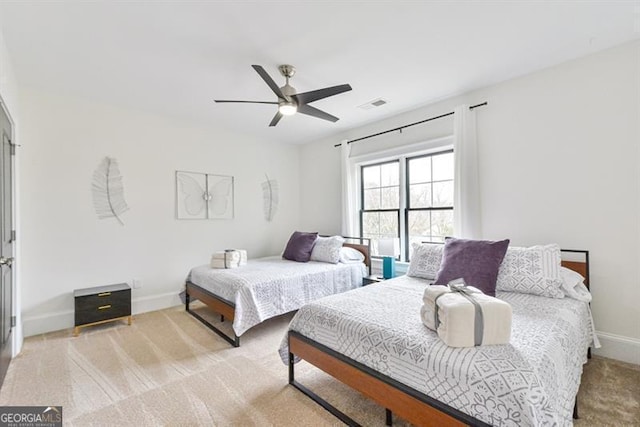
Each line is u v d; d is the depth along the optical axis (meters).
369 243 3.97
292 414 1.75
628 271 2.28
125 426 1.66
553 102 2.62
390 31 2.11
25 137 2.93
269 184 4.92
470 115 3.07
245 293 2.77
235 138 4.52
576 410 1.66
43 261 3.02
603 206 2.38
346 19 1.98
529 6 1.87
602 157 2.39
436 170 3.55
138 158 3.62
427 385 1.34
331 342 1.80
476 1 1.82
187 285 3.62
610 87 2.35
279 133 4.63
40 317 2.98
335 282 3.44
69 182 3.17
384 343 1.54
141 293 3.63
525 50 2.38
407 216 3.81
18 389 2.00
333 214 4.74
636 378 2.04
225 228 4.40
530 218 2.75
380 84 2.96
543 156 2.67
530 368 1.18
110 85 2.93
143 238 3.65
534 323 1.61
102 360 2.41
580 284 2.25
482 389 1.18
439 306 1.45
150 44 2.24
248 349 2.63
